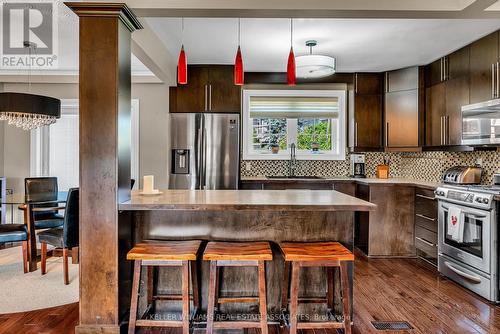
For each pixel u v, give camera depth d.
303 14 2.55
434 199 3.80
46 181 4.54
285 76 4.97
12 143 5.26
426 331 2.40
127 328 2.40
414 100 4.59
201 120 4.60
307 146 5.43
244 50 4.05
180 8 2.45
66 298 2.95
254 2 2.46
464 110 3.54
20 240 3.54
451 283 3.33
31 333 2.36
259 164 5.37
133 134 5.23
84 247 2.28
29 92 5.24
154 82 5.12
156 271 2.60
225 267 2.59
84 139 2.27
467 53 3.76
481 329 2.43
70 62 4.63
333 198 2.64
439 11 2.49
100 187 2.28
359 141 4.90
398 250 4.27
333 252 2.22
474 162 4.02
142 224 2.59
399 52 4.05
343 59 4.32
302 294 2.58
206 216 2.59
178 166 4.61
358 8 2.47
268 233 2.60
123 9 2.25
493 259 2.87
